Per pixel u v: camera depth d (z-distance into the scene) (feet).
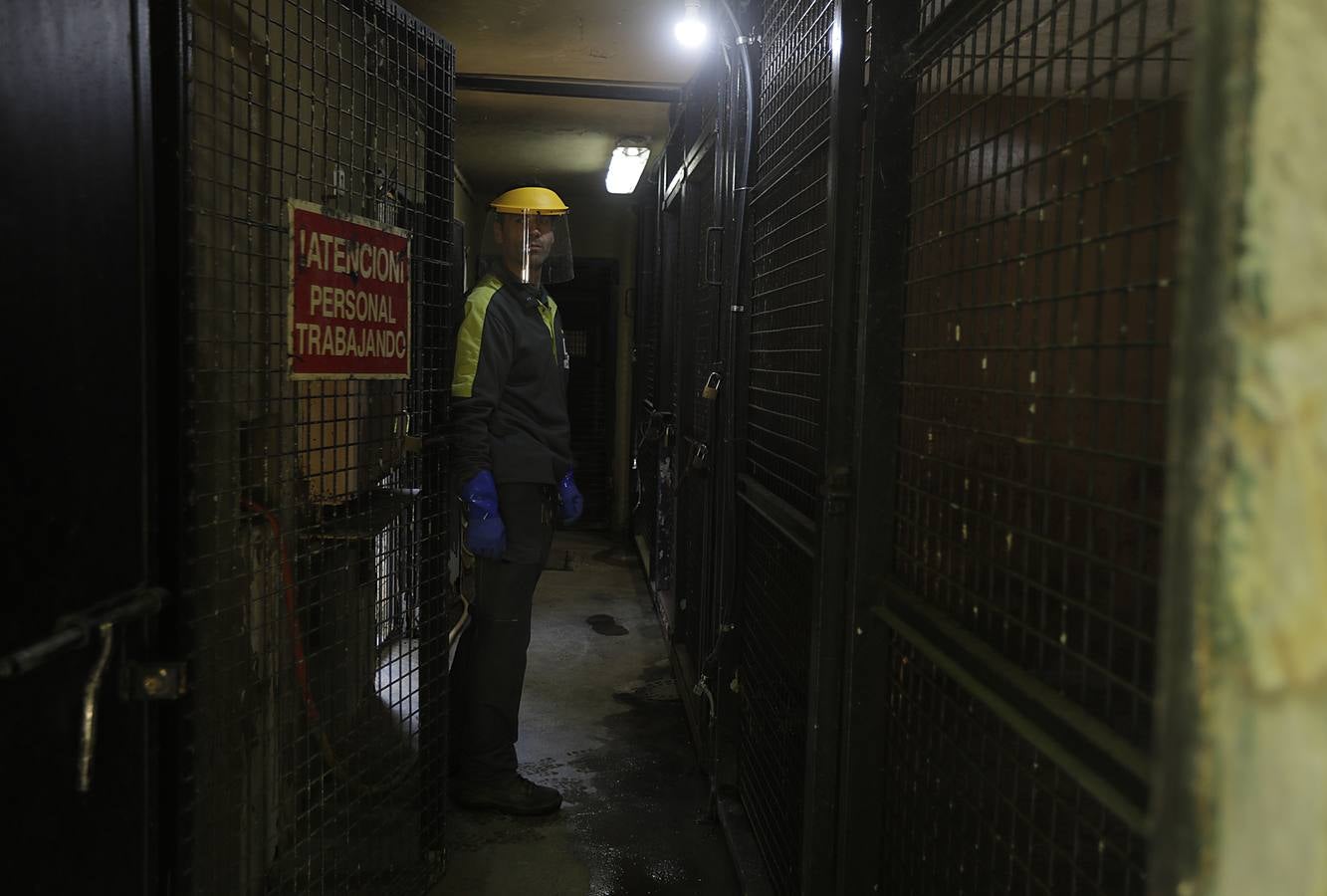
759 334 9.33
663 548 18.44
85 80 4.25
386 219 8.25
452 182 8.75
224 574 6.12
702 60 12.55
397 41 7.61
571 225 26.35
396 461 7.80
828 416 5.90
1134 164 3.06
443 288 8.71
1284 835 0.86
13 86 3.71
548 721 12.85
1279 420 0.83
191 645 5.14
